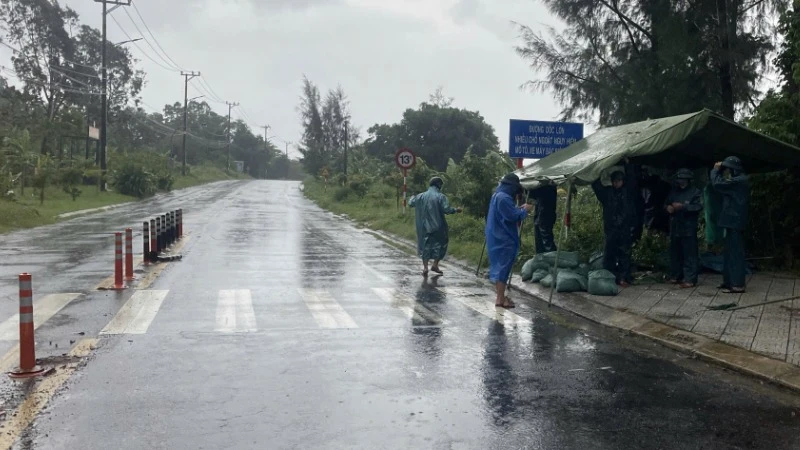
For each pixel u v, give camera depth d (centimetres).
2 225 2069
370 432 457
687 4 1786
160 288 1019
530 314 867
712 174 945
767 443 448
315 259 1420
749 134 973
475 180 1898
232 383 559
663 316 809
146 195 4288
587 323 819
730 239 942
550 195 1165
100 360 621
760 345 669
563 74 2025
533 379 583
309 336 726
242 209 3234
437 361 635
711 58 1756
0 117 4844
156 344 682
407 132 5734
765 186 1155
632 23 1952
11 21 5381
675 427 475
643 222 1164
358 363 623
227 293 984
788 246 1145
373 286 1077
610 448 438
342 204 3488
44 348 663
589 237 1220
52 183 3694
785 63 1219
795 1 1099
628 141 992
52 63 5559
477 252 1403
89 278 1113
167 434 448
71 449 423
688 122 938
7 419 473
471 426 471
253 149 12294
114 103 6419
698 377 595
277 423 471
